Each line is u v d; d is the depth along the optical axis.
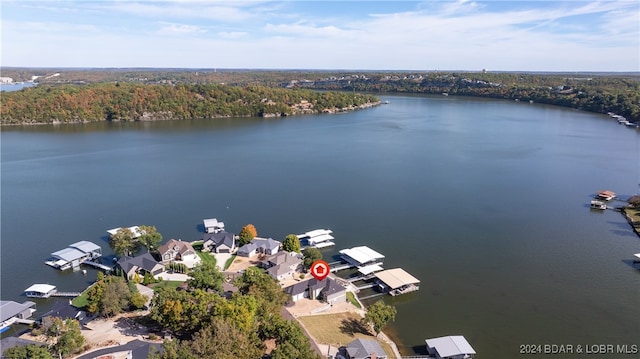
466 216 134.50
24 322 82.75
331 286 90.25
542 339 77.81
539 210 139.38
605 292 92.88
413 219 132.38
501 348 75.38
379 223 129.50
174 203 147.38
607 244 115.38
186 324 71.06
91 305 78.69
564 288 94.56
